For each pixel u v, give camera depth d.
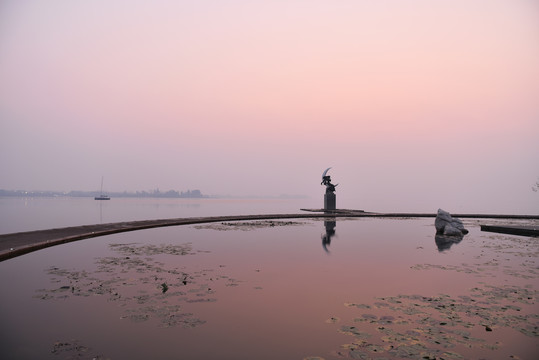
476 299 4.51
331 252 8.30
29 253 7.99
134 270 6.20
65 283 5.24
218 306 4.22
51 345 3.11
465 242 10.25
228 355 2.94
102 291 4.81
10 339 3.24
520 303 4.33
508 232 12.88
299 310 4.09
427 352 2.97
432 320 3.75
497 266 6.67
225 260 7.21
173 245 9.38
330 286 5.18
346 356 2.91
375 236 11.68
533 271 6.24
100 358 2.87
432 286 5.18
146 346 3.11
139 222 15.59
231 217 19.56
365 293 4.80
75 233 11.05
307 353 2.97
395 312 4.01
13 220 24.88
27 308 4.09
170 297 4.56
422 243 9.99
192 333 3.40
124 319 3.76
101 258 7.37
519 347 3.07
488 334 3.36
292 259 7.36
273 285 5.21
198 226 15.31
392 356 2.90
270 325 3.62
